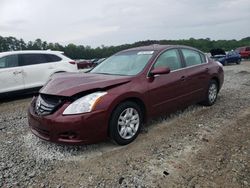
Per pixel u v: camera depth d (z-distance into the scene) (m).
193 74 5.40
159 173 3.22
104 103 3.68
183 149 3.86
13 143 4.32
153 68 4.56
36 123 3.81
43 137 3.79
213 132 4.51
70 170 3.37
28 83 8.59
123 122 3.96
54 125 3.55
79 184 3.06
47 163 3.57
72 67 9.59
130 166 3.41
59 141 3.59
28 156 3.79
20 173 3.33
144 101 4.28
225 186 2.91
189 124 4.93
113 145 4.05
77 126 3.50
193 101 5.55
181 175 3.16
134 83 4.18
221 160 3.48
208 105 6.15
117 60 5.16
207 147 3.90
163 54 4.92
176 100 4.98
